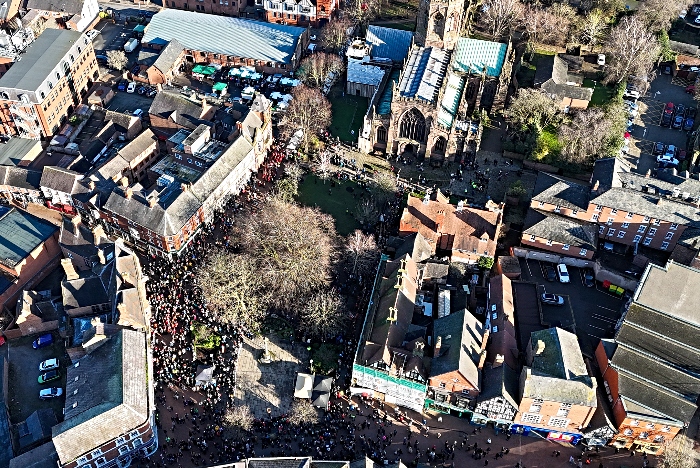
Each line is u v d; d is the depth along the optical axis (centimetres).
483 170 16875
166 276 13738
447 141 16388
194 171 15475
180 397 11794
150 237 13975
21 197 15712
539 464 11088
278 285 12988
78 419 10281
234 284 12706
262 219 14100
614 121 16788
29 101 16850
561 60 19450
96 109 18638
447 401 11531
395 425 11575
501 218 14088
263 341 12825
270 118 17162
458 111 16862
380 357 11350
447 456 11106
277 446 11056
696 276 12312
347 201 15875
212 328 12669
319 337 12812
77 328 12112
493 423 11594
